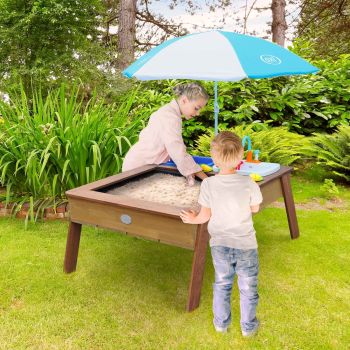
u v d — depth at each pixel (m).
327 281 3.10
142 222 2.71
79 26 9.43
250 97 6.54
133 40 12.50
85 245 3.76
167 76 2.67
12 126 4.77
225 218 2.32
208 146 5.84
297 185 5.71
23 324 2.58
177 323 2.59
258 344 2.39
